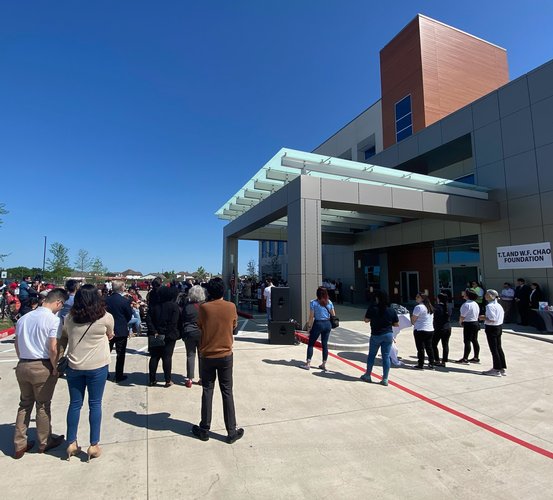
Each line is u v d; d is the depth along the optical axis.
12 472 3.20
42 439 3.53
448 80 19.98
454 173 18.22
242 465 3.39
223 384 3.98
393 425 4.41
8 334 10.73
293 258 10.97
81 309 3.45
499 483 3.21
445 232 17.14
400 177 12.99
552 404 5.27
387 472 3.34
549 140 12.69
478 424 4.51
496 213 14.29
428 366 7.39
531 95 13.30
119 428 4.14
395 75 21.44
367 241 22.52
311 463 3.46
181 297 7.13
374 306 6.25
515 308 12.90
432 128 17.20
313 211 10.81
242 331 11.43
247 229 16.52
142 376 6.33
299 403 5.08
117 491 2.94
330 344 8.80
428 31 19.94
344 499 2.92
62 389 5.59
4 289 14.46
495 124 14.51
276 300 9.24
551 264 12.38
